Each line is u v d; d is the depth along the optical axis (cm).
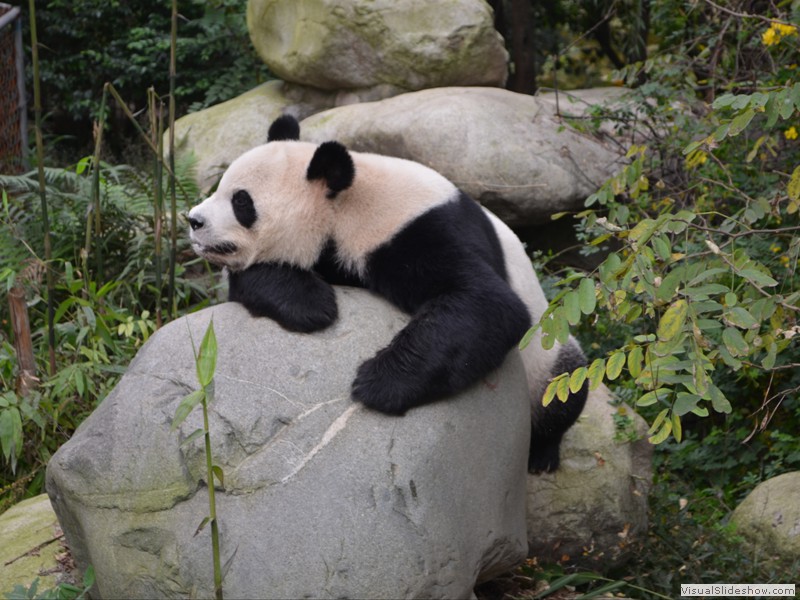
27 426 730
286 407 472
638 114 1066
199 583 445
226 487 455
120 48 1639
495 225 612
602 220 561
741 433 808
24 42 1650
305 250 538
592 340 887
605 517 653
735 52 962
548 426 644
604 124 1095
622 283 464
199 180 1192
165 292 927
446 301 495
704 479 824
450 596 463
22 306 735
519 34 1395
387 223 525
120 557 466
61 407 721
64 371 721
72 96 1670
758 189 852
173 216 791
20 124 1234
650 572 649
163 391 484
